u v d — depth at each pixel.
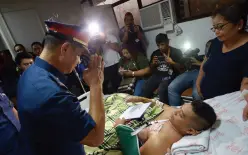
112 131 1.35
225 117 1.17
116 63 3.26
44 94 0.71
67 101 0.72
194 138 1.09
